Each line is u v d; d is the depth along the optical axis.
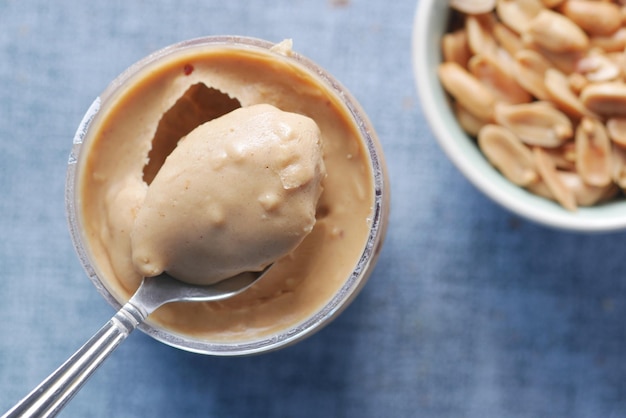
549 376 0.35
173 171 0.30
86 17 0.35
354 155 0.31
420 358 0.35
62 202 0.35
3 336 0.35
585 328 0.35
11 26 0.35
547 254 0.35
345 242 0.31
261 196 0.29
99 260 0.31
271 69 0.31
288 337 0.31
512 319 0.35
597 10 0.32
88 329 0.35
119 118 0.31
